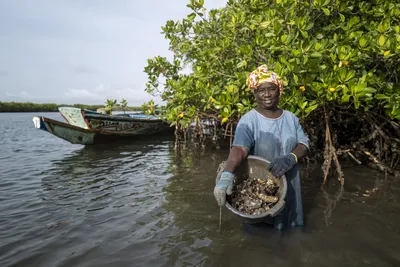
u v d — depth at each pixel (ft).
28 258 8.00
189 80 21.33
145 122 35.24
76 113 29.50
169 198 12.97
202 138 27.68
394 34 12.01
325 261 7.42
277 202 7.53
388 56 11.39
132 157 24.16
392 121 15.24
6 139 39.01
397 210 10.89
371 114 16.06
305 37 12.62
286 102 13.47
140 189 14.53
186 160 22.35
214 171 18.16
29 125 66.90
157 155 25.05
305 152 8.32
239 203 7.86
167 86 24.85
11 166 21.06
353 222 9.80
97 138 31.45
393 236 8.77
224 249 8.15
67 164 21.56
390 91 12.35
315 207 11.38
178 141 27.14
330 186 14.35
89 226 10.11
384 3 14.51
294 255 7.71
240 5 18.84
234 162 7.62
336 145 18.13
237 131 8.36
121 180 16.47
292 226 9.01
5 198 13.51
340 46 13.05
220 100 15.03
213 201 12.39
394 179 15.14
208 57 18.99
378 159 16.38
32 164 21.77
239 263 7.42
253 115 8.52
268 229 9.16
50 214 11.36
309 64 12.48
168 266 7.41
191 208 11.60
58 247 8.62
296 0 13.99
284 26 14.16
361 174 16.31
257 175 8.32
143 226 9.98
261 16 14.79
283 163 7.60
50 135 44.62
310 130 19.35
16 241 9.05
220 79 19.69
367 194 12.91
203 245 8.44
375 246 8.15
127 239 9.02
